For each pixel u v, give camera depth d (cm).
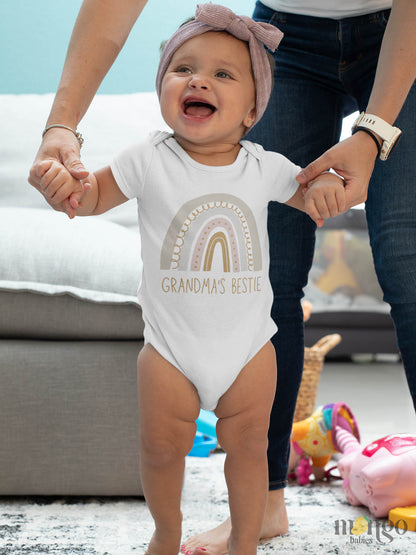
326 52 122
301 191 97
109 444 139
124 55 317
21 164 211
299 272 126
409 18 101
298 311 126
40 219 159
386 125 98
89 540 116
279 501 123
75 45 101
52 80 321
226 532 116
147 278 92
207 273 89
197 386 91
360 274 327
